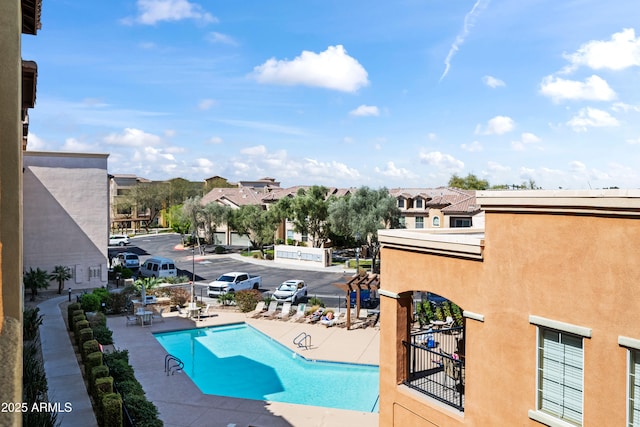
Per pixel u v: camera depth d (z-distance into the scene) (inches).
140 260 2095.2
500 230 332.5
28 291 1258.0
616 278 266.2
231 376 783.7
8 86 159.0
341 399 692.1
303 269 1898.4
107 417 463.8
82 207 1343.5
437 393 417.1
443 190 2448.3
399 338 424.5
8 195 156.9
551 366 302.5
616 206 262.4
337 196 2460.6
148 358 821.9
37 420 405.4
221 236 2716.5
